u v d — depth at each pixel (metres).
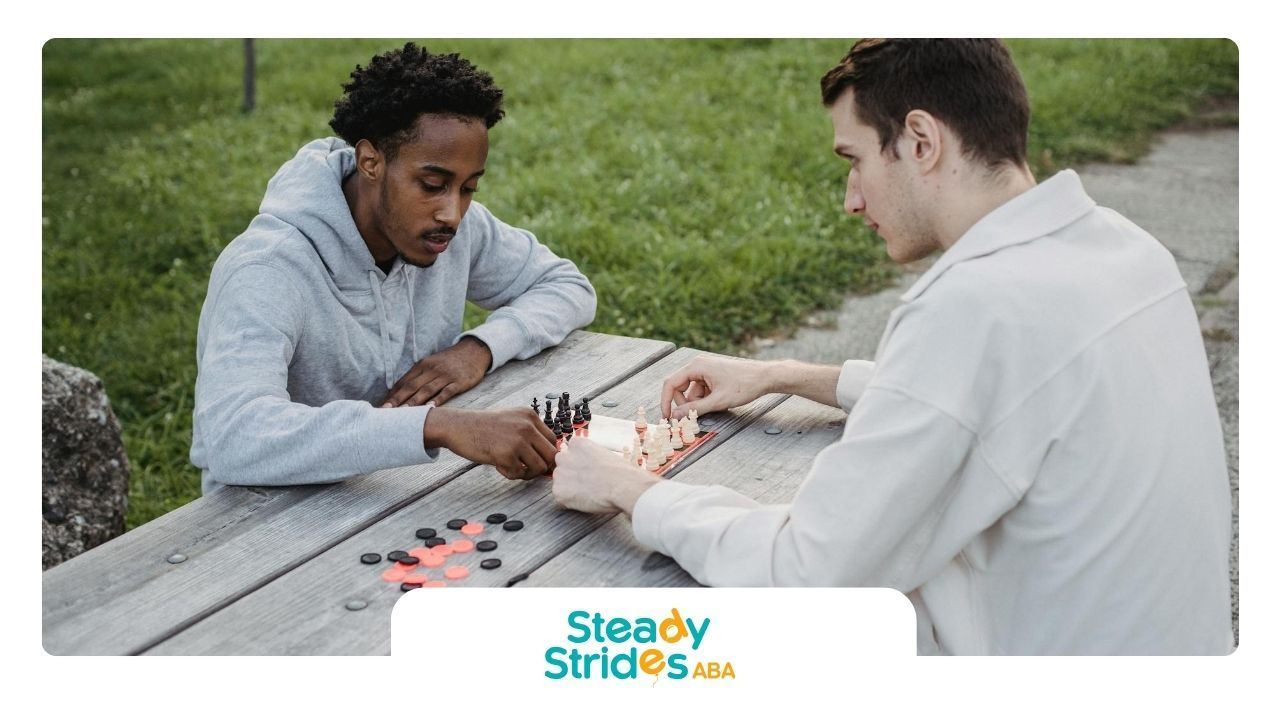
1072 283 1.71
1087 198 1.83
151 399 4.59
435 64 2.36
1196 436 1.78
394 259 2.66
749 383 2.50
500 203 6.11
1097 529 1.73
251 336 2.33
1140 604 1.75
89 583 1.89
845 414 2.53
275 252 2.42
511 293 3.01
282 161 7.03
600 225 5.85
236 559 1.96
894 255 1.93
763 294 5.27
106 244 5.98
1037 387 1.69
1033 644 1.80
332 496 2.17
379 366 2.68
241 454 2.20
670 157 6.86
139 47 9.76
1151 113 8.01
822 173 6.65
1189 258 5.62
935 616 1.83
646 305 5.14
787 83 8.44
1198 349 1.84
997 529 1.81
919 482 1.71
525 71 8.79
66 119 8.02
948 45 1.79
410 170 2.34
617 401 2.63
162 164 7.02
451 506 2.15
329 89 8.34
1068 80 8.29
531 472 2.21
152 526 2.06
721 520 1.89
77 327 5.11
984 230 1.77
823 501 1.75
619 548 2.02
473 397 2.64
